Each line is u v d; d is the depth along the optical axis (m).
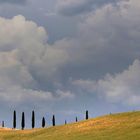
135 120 178.62
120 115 196.38
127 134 153.38
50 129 198.25
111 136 154.25
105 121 188.38
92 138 156.00
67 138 164.62
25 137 190.25
